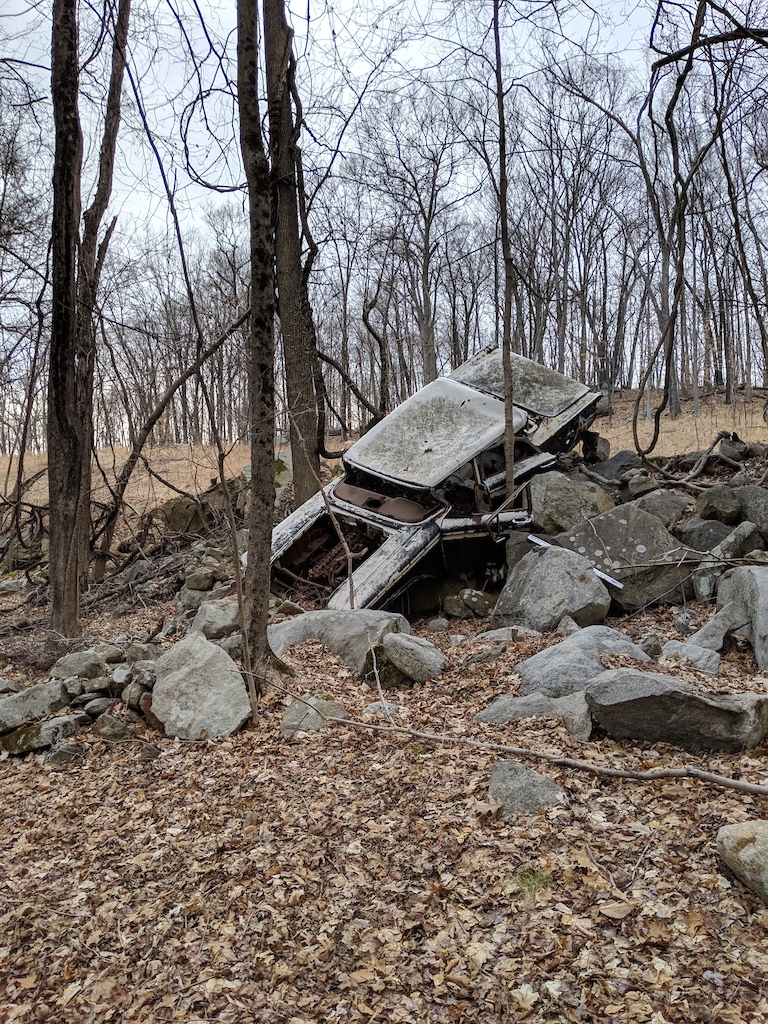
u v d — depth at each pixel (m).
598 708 4.58
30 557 15.79
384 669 6.31
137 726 5.84
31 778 5.39
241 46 5.42
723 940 2.95
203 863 4.05
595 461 11.70
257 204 5.55
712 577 7.22
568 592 7.00
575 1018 2.72
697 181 14.82
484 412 9.59
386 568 8.18
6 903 3.93
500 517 8.80
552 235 30.45
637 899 3.23
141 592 11.92
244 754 5.21
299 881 3.78
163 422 23.55
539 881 3.46
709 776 3.72
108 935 3.60
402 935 3.32
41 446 40.00
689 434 24.28
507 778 4.18
